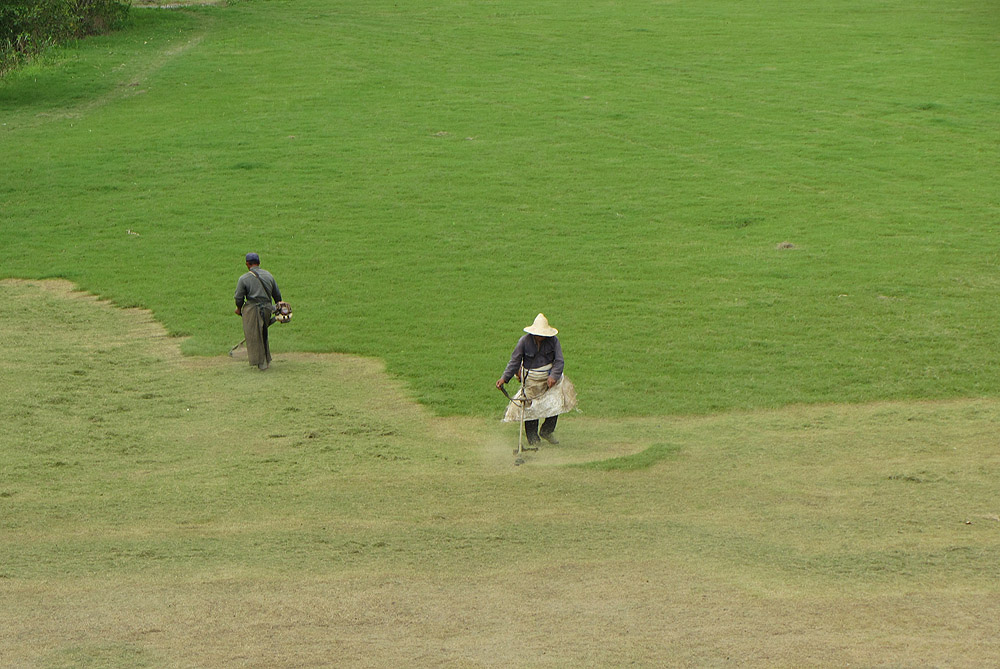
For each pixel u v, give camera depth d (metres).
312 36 88.94
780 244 41.69
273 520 17.94
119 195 50.00
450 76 75.00
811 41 84.12
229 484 20.08
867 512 17.89
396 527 17.44
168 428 24.03
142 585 14.69
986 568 14.87
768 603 13.69
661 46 83.94
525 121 63.44
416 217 46.34
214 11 101.25
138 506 18.75
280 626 13.16
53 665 12.02
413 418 24.88
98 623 13.27
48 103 68.75
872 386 26.91
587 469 20.91
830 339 30.89
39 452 22.12
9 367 28.86
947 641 12.37
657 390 26.86
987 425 23.66
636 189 50.59
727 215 46.31
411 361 29.41
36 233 44.44
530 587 14.47
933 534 16.59
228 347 31.06
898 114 63.88
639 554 15.83
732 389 26.83
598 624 13.09
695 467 20.97
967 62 75.62
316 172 53.56
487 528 17.30
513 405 22.02
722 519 17.70
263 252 41.69
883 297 34.97
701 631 12.80
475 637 12.75
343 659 12.15
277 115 64.81
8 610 13.73
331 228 44.84
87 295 36.97
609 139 59.69
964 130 60.25
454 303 35.28
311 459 21.77
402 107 66.69
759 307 34.12
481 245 42.28
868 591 14.07
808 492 19.22
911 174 52.44
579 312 34.03
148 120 64.06
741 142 58.91
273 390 27.11
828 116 63.88
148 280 38.31
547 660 12.02
